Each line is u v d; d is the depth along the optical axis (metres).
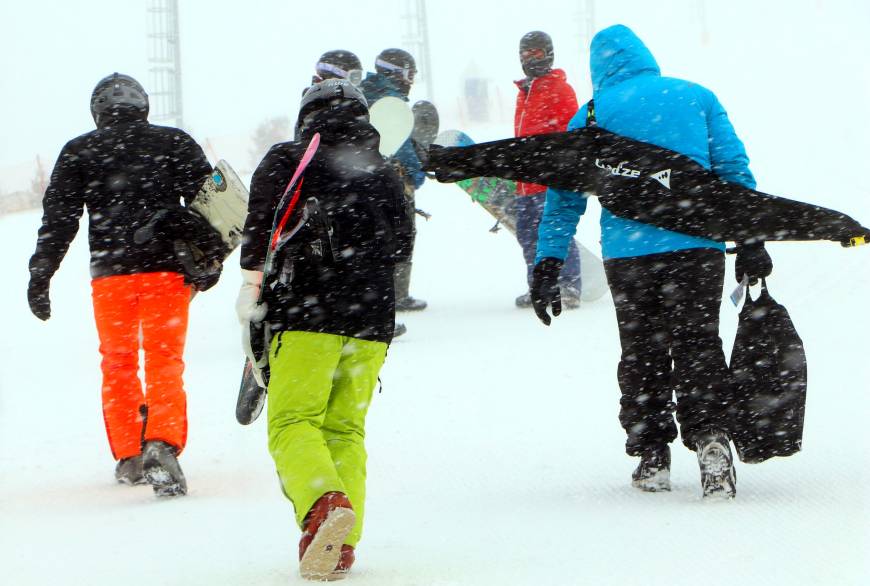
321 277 7.37
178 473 9.98
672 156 9.08
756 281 9.23
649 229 9.15
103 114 10.66
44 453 12.34
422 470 10.48
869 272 19.86
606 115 9.37
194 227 10.47
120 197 10.45
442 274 25.75
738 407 8.98
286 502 9.63
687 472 9.91
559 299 9.76
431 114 19.09
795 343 8.95
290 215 7.44
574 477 9.88
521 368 15.16
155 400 10.18
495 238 29.73
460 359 16.05
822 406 11.77
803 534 7.48
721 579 6.60
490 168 9.46
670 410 9.32
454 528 8.34
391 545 7.94
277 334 7.36
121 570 7.58
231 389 15.25
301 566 6.84
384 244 7.62
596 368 14.86
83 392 16.12
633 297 9.27
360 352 7.54
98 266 10.45
